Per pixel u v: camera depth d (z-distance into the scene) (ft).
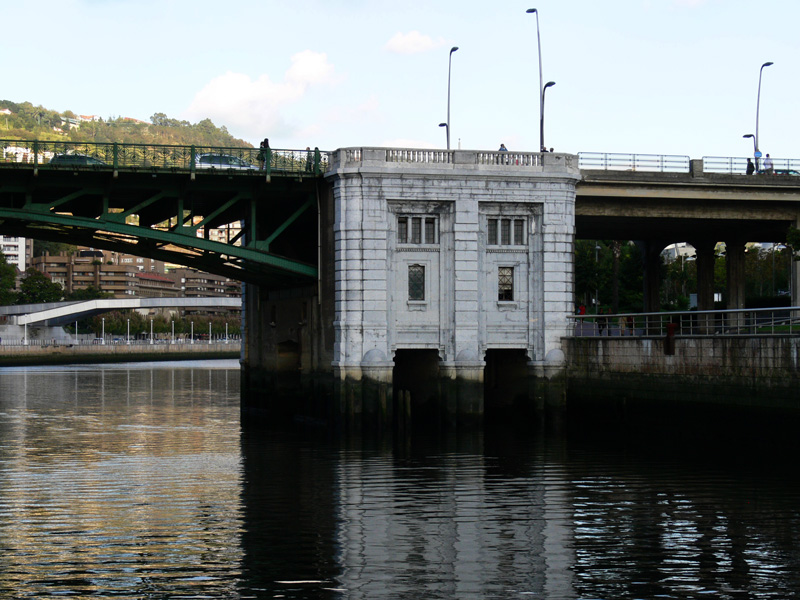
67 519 111.04
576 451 164.04
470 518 112.27
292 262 194.18
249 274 219.82
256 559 94.58
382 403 183.83
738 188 205.67
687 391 162.40
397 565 92.73
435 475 140.67
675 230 240.94
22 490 128.47
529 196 190.60
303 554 96.43
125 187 185.37
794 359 142.00
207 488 130.31
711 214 209.05
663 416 167.53
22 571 90.07
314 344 201.57
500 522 110.22
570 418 190.60
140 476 139.54
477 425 188.24
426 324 188.34
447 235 189.06
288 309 220.43
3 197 204.13
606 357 181.68
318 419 197.47
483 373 192.85
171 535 103.65
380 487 131.34
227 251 188.65
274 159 191.52
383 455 159.84
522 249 192.65
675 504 119.65
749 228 234.79
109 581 87.20
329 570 91.04
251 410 240.94
